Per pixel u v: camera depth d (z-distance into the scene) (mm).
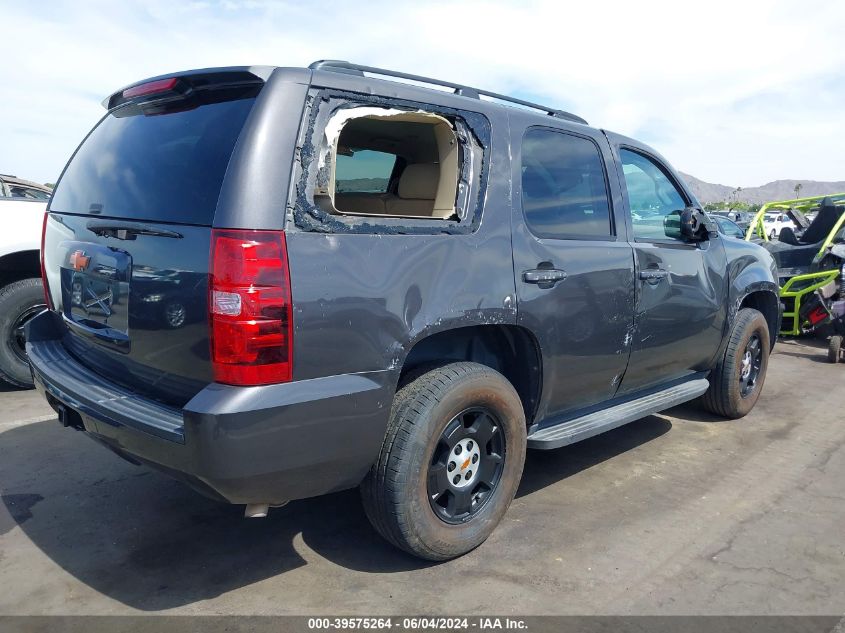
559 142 3414
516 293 2965
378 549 3025
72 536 3078
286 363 2264
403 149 3777
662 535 3223
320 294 2324
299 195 2314
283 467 2305
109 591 2652
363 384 2445
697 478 3957
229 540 3078
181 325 2354
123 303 2604
